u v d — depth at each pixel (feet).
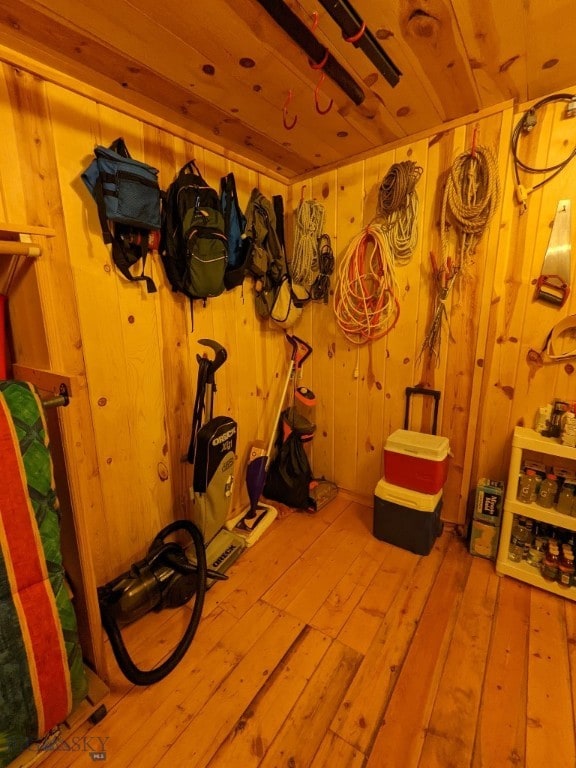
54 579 3.35
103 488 5.35
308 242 7.59
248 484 7.41
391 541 6.88
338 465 8.64
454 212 6.03
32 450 3.18
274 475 8.13
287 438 8.12
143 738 3.85
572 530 5.54
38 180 4.26
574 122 5.34
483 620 5.24
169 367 6.08
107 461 5.36
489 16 3.79
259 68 4.43
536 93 5.33
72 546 3.91
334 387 8.34
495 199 5.78
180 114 5.39
